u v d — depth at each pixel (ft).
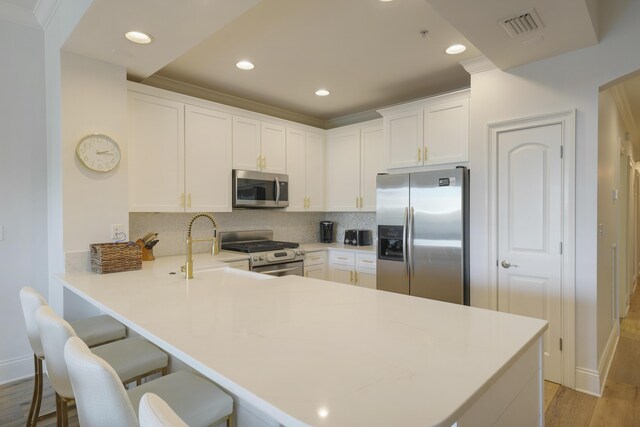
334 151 14.64
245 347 3.54
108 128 8.45
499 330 4.08
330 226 15.69
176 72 10.62
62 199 7.84
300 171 13.85
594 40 7.47
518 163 8.91
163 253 11.26
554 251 8.41
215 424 4.12
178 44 7.49
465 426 2.79
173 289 6.17
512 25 6.79
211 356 3.32
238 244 12.71
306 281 6.89
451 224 9.83
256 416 4.42
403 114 11.86
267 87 11.89
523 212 8.86
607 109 9.12
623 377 8.85
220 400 4.18
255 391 2.67
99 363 3.09
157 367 5.41
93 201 8.25
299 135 13.83
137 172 9.43
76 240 8.01
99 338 6.48
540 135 8.57
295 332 3.97
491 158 9.28
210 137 11.05
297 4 7.16
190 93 11.77
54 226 8.44
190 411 3.95
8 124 8.39
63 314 7.94
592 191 7.84
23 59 8.54
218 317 4.55
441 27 8.09
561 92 8.16
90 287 6.39
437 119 11.04
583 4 6.04
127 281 6.93
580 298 8.05
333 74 10.83
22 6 8.27
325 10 7.39
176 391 4.30
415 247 10.64
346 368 3.08
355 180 13.88
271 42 8.77
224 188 11.39
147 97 9.63
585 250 7.95
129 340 5.97
